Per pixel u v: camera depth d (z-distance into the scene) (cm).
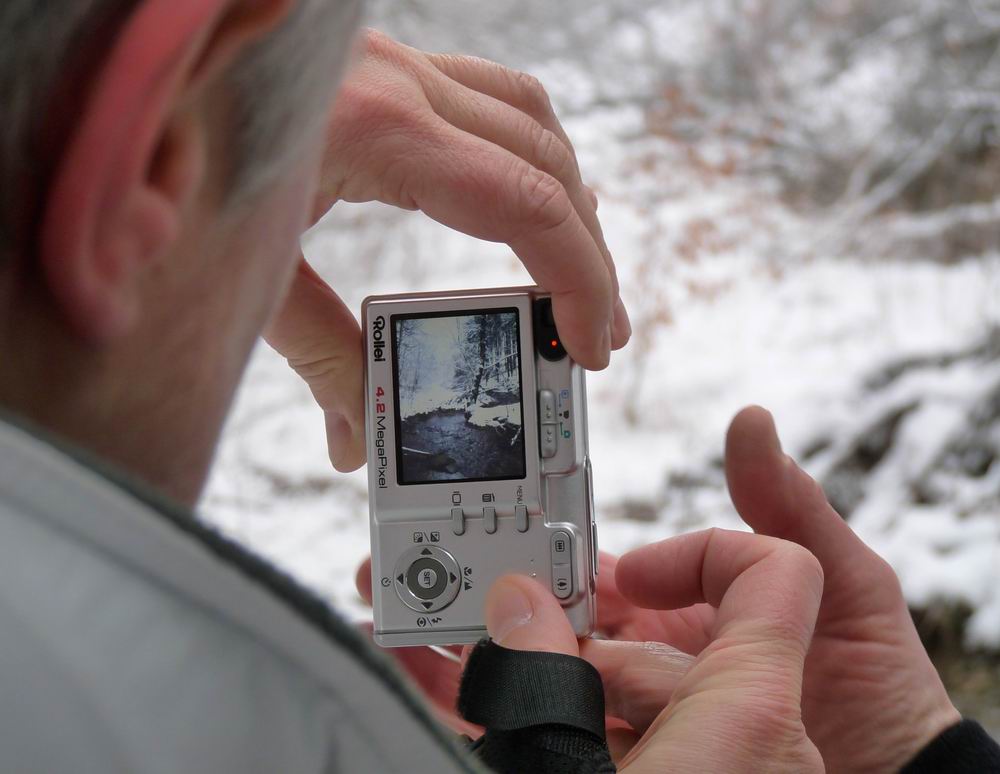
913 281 525
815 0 652
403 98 76
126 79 27
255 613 28
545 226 74
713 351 498
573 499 86
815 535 81
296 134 34
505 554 86
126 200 28
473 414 87
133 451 35
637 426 450
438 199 75
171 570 27
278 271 38
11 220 29
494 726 62
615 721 85
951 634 313
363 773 30
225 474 389
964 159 579
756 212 575
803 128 614
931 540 340
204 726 28
